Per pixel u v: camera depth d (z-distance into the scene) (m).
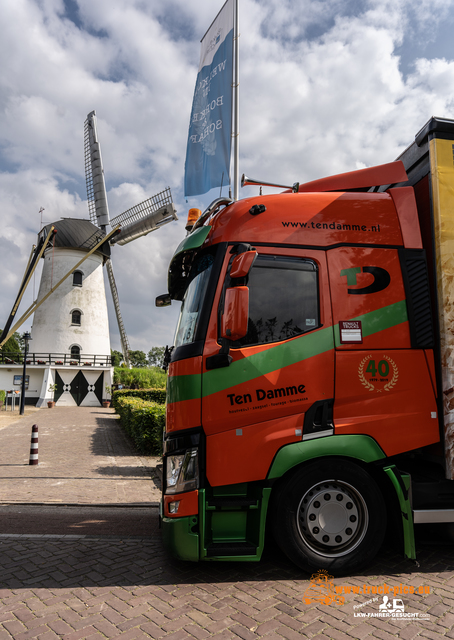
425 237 4.43
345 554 3.82
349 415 3.91
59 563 4.23
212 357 3.76
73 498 7.10
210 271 4.02
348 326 4.02
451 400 3.95
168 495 3.76
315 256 4.11
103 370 35.34
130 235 37.72
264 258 4.04
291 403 3.83
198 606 3.33
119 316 45.19
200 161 10.33
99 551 4.57
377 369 4.00
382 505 3.88
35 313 38.09
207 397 3.75
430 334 4.14
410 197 4.41
